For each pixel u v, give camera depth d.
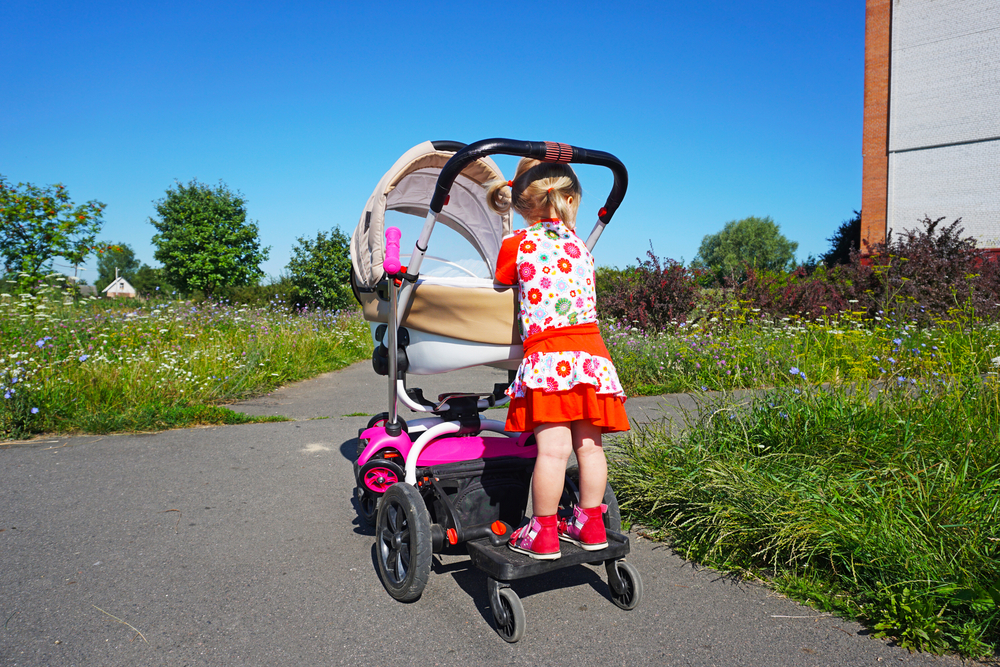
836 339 7.30
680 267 10.45
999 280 11.06
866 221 28.05
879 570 2.36
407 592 2.34
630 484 3.30
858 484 2.91
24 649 2.04
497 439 2.74
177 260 33.19
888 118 27.34
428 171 3.02
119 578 2.58
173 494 3.62
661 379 7.14
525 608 2.38
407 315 2.60
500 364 2.67
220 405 6.35
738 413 3.84
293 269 19.75
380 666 1.98
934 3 25.84
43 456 4.36
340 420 5.62
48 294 8.44
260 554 2.84
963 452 3.14
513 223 3.18
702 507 2.99
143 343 7.75
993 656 1.99
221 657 2.01
